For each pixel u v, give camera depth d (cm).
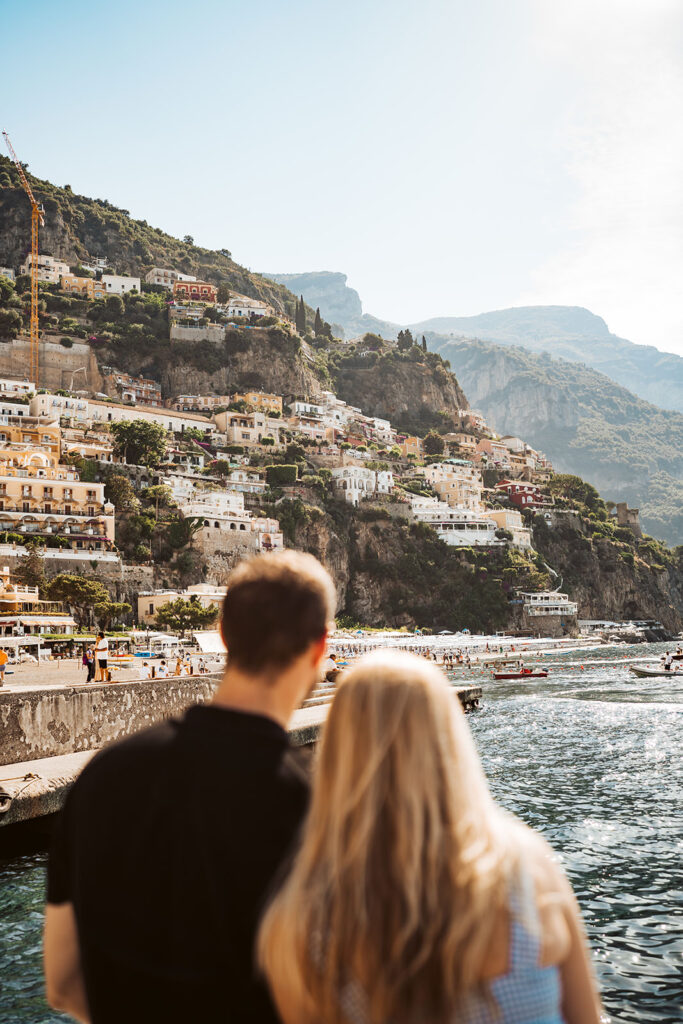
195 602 12794
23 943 1405
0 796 1942
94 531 14188
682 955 1403
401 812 283
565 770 3362
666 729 4662
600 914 1620
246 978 321
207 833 324
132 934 325
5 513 13500
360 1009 283
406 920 274
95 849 335
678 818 2425
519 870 292
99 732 2795
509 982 278
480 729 4872
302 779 342
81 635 9331
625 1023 1162
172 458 19038
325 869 293
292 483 19725
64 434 17662
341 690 317
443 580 19775
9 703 2384
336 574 18650
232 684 370
